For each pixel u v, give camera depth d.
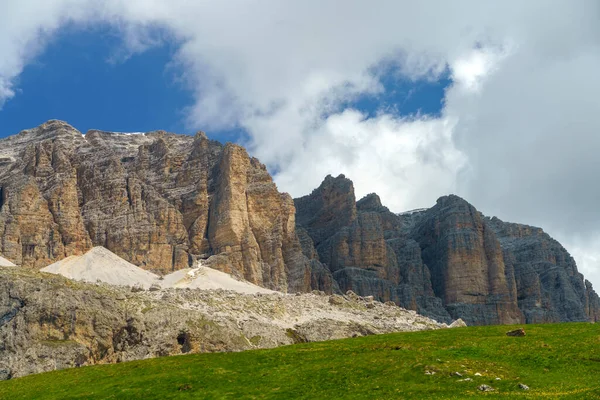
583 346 95.31
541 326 119.25
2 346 152.50
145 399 88.75
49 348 151.50
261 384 90.94
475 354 96.50
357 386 85.81
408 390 82.00
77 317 159.25
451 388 81.25
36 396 96.75
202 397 87.12
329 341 120.31
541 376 84.75
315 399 82.44
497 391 79.12
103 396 91.88
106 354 159.25
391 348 105.44
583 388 77.62
